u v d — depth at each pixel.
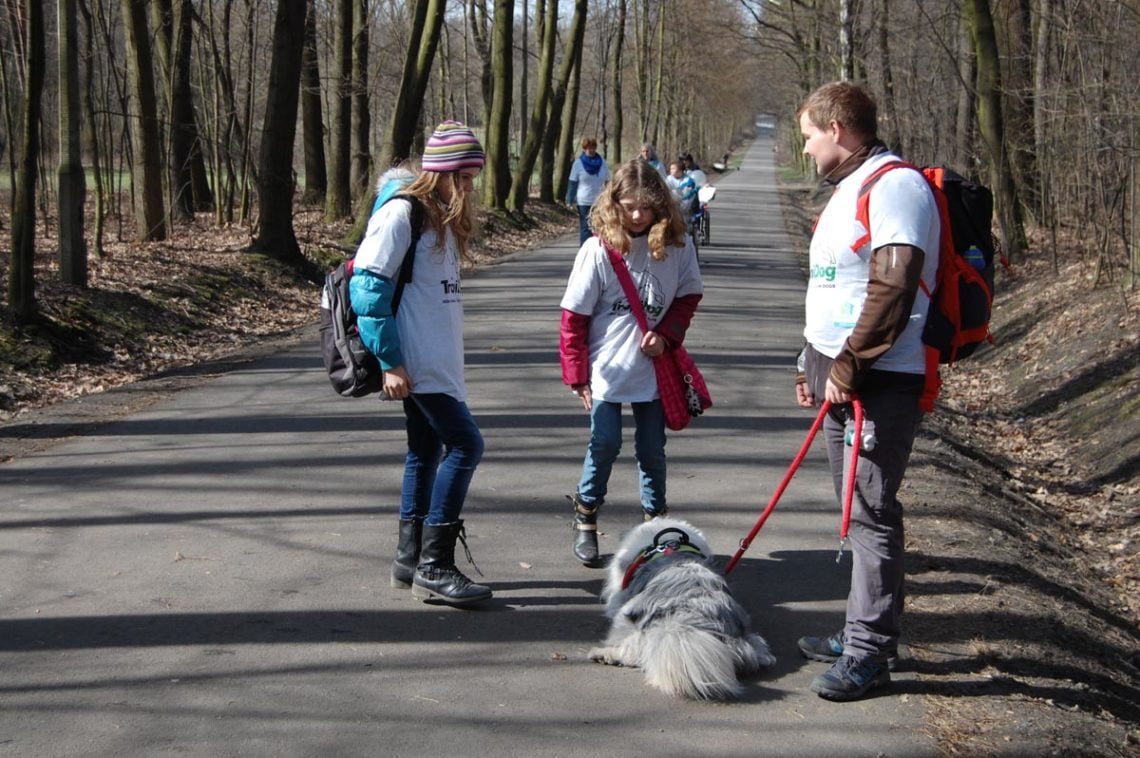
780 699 3.96
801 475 6.95
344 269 4.62
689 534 4.50
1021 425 10.45
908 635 4.49
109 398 8.79
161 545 5.41
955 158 22.02
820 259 3.98
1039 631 4.65
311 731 3.63
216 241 17.55
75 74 11.18
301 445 7.34
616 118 42.25
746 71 68.06
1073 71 14.78
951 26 22.64
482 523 5.86
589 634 4.49
